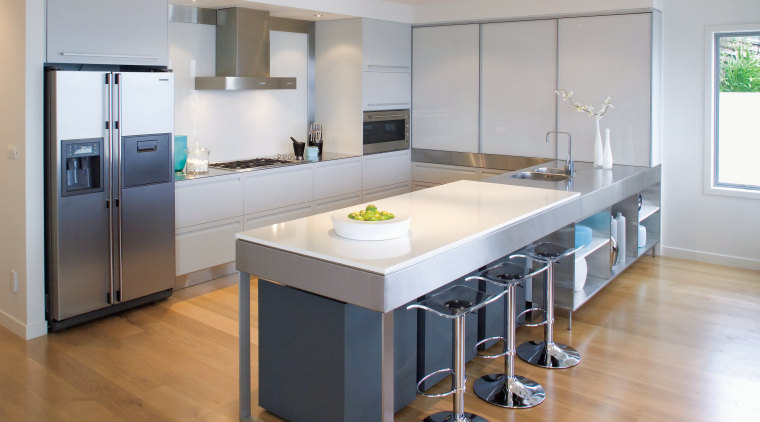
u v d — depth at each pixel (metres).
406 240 2.95
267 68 5.79
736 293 4.98
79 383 3.46
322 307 2.85
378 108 6.52
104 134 4.11
